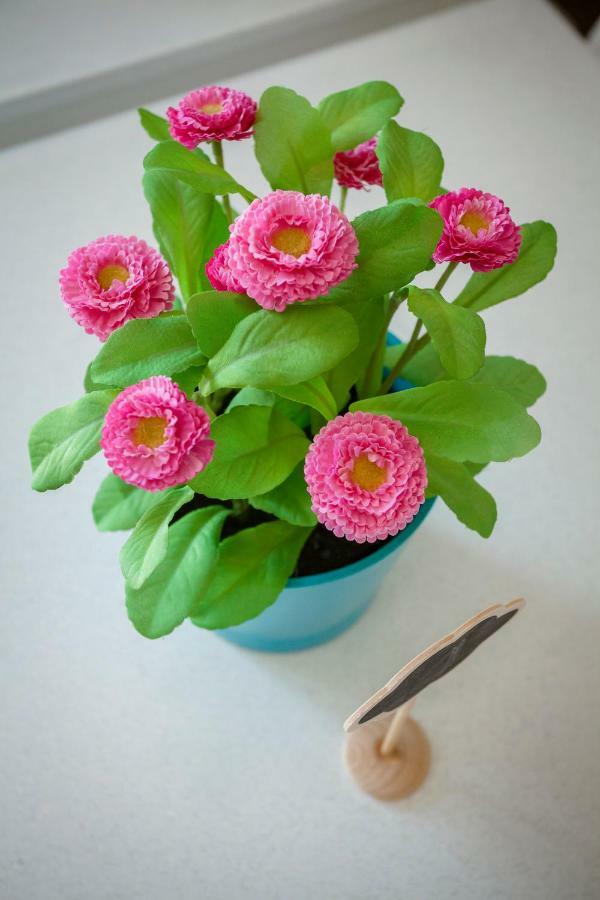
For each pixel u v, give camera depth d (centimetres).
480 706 54
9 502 59
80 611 56
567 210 71
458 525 59
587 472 61
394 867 49
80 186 71
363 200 72
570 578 58
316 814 51
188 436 32
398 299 42
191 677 54
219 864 49
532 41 81
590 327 66
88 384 42
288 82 76
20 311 66
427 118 76
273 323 36
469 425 39
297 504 41
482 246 36
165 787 51
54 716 53
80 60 71
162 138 43
